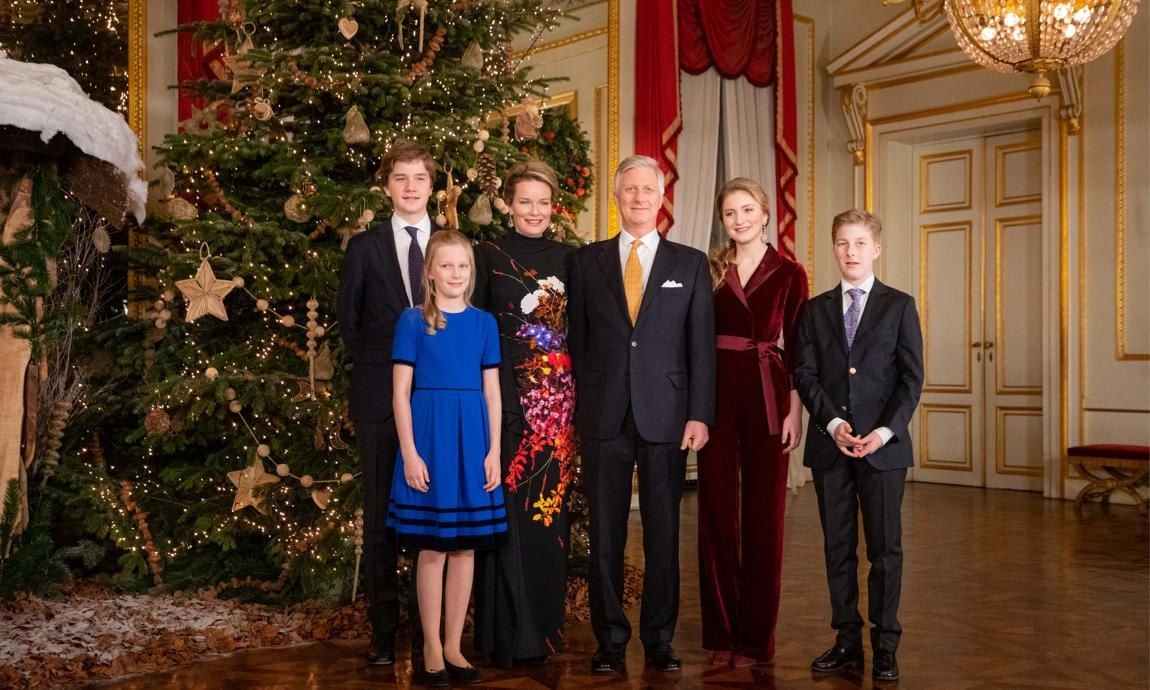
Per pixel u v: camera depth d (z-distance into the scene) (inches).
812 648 144.3
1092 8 236.8
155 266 189.3
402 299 137.3
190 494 183.0
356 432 139.6
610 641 133.5
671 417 133.2
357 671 132.6
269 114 164.4
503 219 176.9
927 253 358.6
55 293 182.7
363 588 163.0
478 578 138.1
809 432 138.3
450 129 161.8
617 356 133.3
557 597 138.0
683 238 313.6
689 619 162.7
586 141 243.0
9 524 159.3
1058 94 314.0
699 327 134.3
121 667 131.6
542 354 136.9
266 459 168.4
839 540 134.2
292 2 167.3
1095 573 196.9
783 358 140.0
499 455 132.6
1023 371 337.4
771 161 334.6
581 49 313.7
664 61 300.4
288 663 136.2
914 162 360.5
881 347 132.6
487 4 177.0
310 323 161.2
